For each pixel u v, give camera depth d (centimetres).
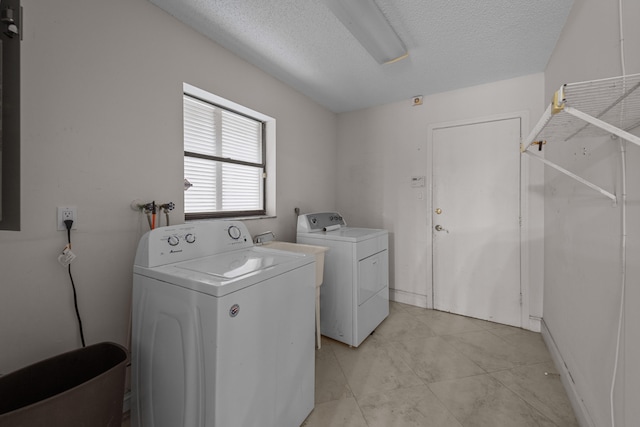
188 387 107
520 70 231
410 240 298
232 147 227
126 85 146
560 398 159
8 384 99
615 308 110
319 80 252
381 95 285
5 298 113
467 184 266
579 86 81
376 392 166
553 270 201
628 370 99
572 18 158
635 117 97
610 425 111
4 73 93
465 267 269
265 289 119
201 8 161
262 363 118
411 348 214
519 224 244
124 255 147
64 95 125
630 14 100
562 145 178
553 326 200
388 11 162
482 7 159
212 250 152
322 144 315
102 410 97
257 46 199
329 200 329
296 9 162
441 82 255
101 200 138
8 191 95
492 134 253
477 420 144
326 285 229
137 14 150
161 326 117
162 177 164
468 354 205
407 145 297
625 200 104
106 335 141
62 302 127
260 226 238
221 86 197
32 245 118
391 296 312
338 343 223
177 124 171
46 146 120
